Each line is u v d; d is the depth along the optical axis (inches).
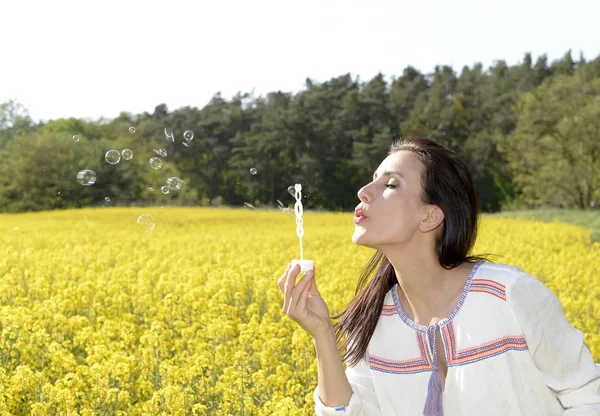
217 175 2847.0
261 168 2815.0
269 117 2930.6
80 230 1006.4
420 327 72.6
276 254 610.2
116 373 197.2
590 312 323.9
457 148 3068.4
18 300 330.3
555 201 2437.3
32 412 173.3
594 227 1316.4
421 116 3095.5
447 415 70.5
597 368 71.6
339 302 313.9
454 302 71.4
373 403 79.1
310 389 198.7
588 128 2146.9
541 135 2407.7
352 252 639.1
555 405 70.6
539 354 68.7
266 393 197.0
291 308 75.4
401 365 73.9
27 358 229.5
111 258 566.9
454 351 69.9
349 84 3479.3
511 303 67.5
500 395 68.1
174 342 253.3
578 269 509.7
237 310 327.6
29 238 786.2
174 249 666.8
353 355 78.4
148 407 176.6
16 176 2391.7
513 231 1058.7
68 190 2420.0
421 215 71.1
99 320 291.1
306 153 2795.3
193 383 202.2
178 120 2903.5
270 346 233.5
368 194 71.9
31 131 3270.2
